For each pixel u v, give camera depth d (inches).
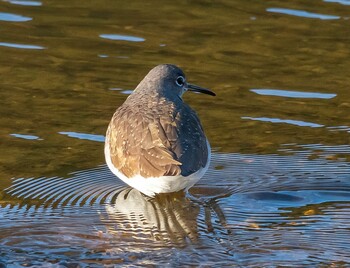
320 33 837.2
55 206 497.4
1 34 813.2
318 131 617.0
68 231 462.0
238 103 671.8
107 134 531.5
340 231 459.2
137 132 498.6
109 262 421.4
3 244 441.7
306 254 430.9
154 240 451.2
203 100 678.5
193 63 755.4
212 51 788.6
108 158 522.0
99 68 737.6
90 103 664.4
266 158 568.4
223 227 468.1
